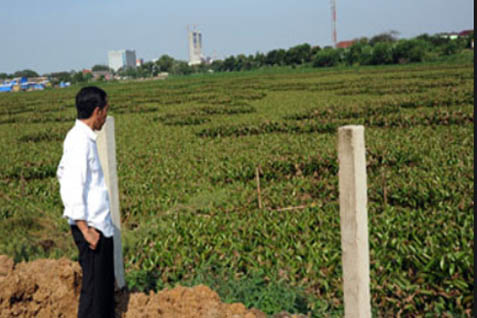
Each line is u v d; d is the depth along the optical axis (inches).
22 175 468.4
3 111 1343.5
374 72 2237.9
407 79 1513.3
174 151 567.8
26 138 748.0
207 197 358.6
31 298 160.7
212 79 2881.4
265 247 240.1
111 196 173.2
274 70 3713.1
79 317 143.6
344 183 122.1
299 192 365.1
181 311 157.2
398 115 662.5
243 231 268.1
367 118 662.5
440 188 318.3
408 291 188.1
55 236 263.6
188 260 231.1
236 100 1209.4
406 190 323.0
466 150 442.0
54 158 545.0
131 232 284.7
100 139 172.2
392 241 233.1
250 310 168.2
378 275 205.0
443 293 184.1
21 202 367.6
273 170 415.2
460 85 1140.5
